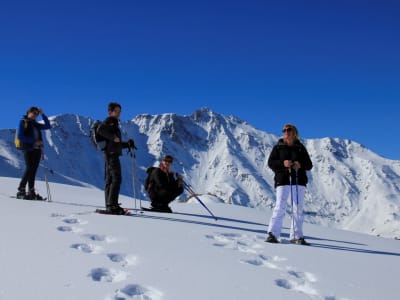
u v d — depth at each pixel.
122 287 4.39
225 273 5.18
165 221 8.66
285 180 8.12
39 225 6.93
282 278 5.25
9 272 4.52
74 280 4.46
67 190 15.38
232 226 9.19
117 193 9.30
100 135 9.34
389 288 5.35
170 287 4.55
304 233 9.91
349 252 7.57
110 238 6.57
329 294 4.87
